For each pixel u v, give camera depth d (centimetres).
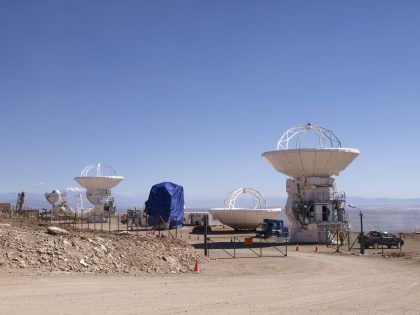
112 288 1791
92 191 9825
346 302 1667
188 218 8844
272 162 5819
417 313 1497
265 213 7494
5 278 1867
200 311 1414
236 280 2259
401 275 2647
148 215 7525
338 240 5194
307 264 3328
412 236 6800
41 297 1541
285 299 1686
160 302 1543
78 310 1367
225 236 6462
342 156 5547
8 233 2484
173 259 2991
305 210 5628
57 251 2398
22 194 7538
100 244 2697
